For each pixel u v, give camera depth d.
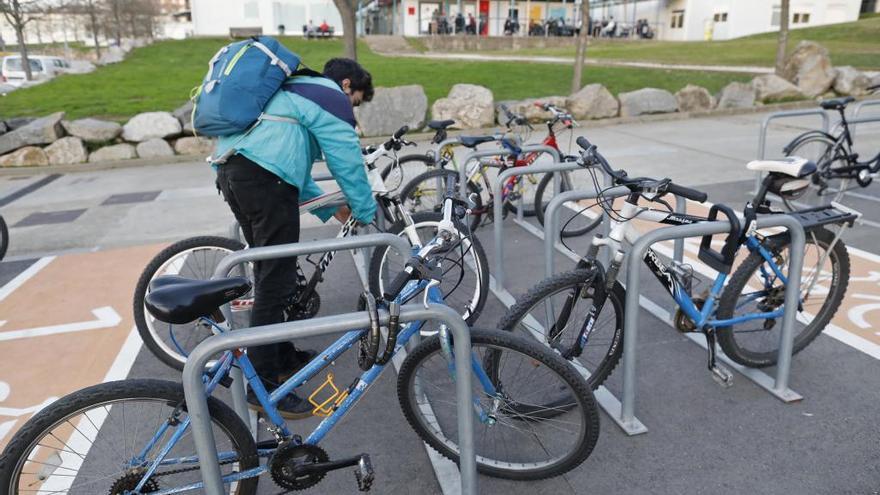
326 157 2.65
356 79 3.37
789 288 2.75
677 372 3.15
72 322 4.05
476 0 36.16
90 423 2.38
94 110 12.41
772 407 2.82
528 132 5.81
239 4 36.44
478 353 2.30
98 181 8.76
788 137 9.68
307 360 2.94
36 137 9.62
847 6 36.31
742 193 6.55
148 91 14.64
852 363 3.14
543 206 5.68
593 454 2.56
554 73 16.88
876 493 2.29
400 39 30.00
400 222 3.67
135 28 34.00
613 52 25.53
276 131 2.55
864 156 7.97
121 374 3.37
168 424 1.98
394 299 2.05
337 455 2.63
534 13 37.50
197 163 9.80
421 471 2.53
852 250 4.75
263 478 2.50
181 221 6.48
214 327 2.12
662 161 8.32
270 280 2.76
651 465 2.49
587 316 2.63
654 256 2.78
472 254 3.59
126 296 4.46
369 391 3.09
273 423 2.16
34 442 1.83
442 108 11.34
